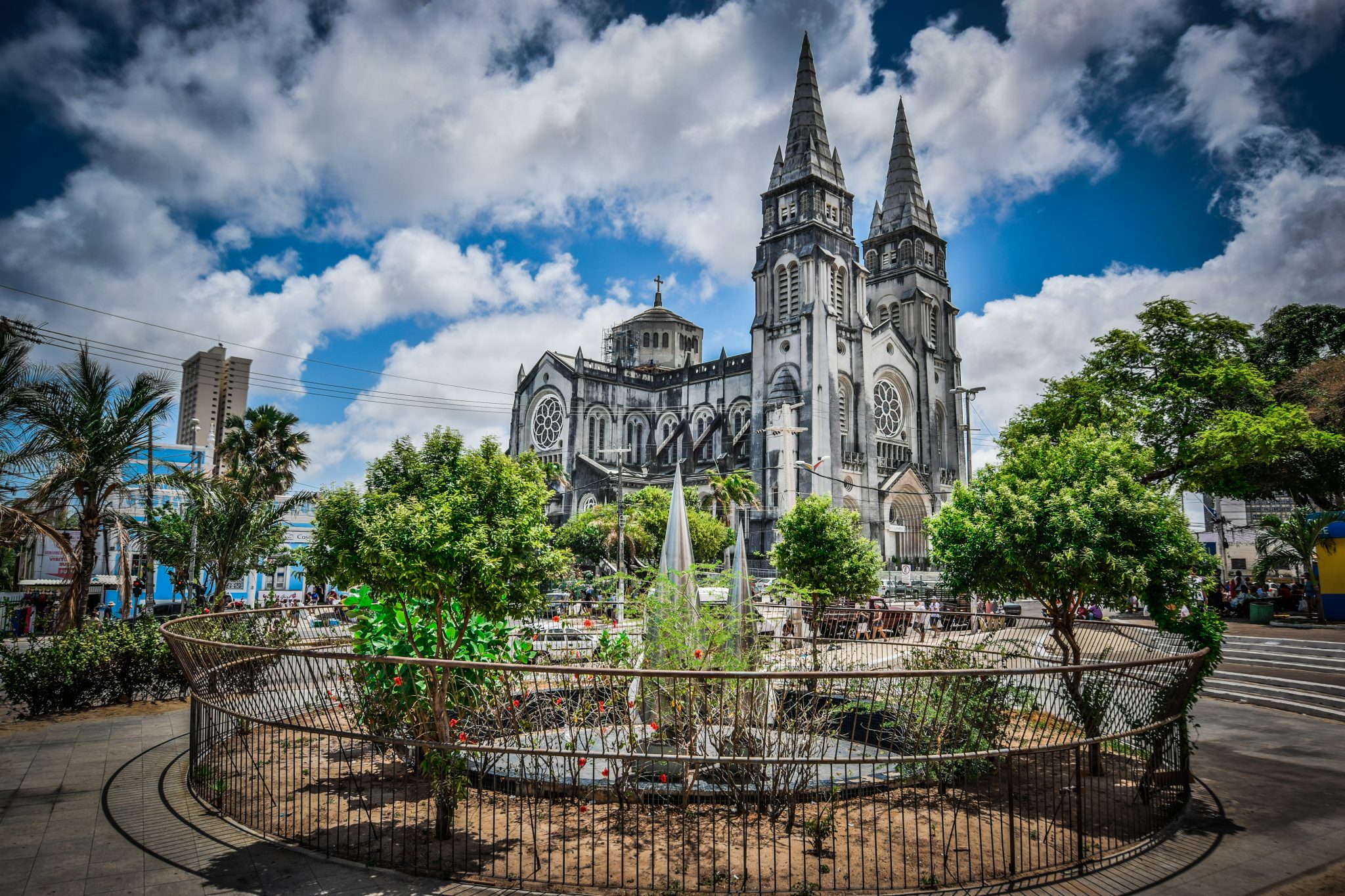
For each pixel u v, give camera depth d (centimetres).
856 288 7138
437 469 1041
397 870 757
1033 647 1619
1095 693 1085
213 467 3550
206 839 841
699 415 7894
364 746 1172
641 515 5178
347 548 954
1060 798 943
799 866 781
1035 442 1488
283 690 968
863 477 6631
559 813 945
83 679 1540
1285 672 1980
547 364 8231
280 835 849
